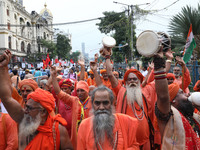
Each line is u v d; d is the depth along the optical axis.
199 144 1.99
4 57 2.10
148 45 1.77
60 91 3.34
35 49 60.31
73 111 3.09
